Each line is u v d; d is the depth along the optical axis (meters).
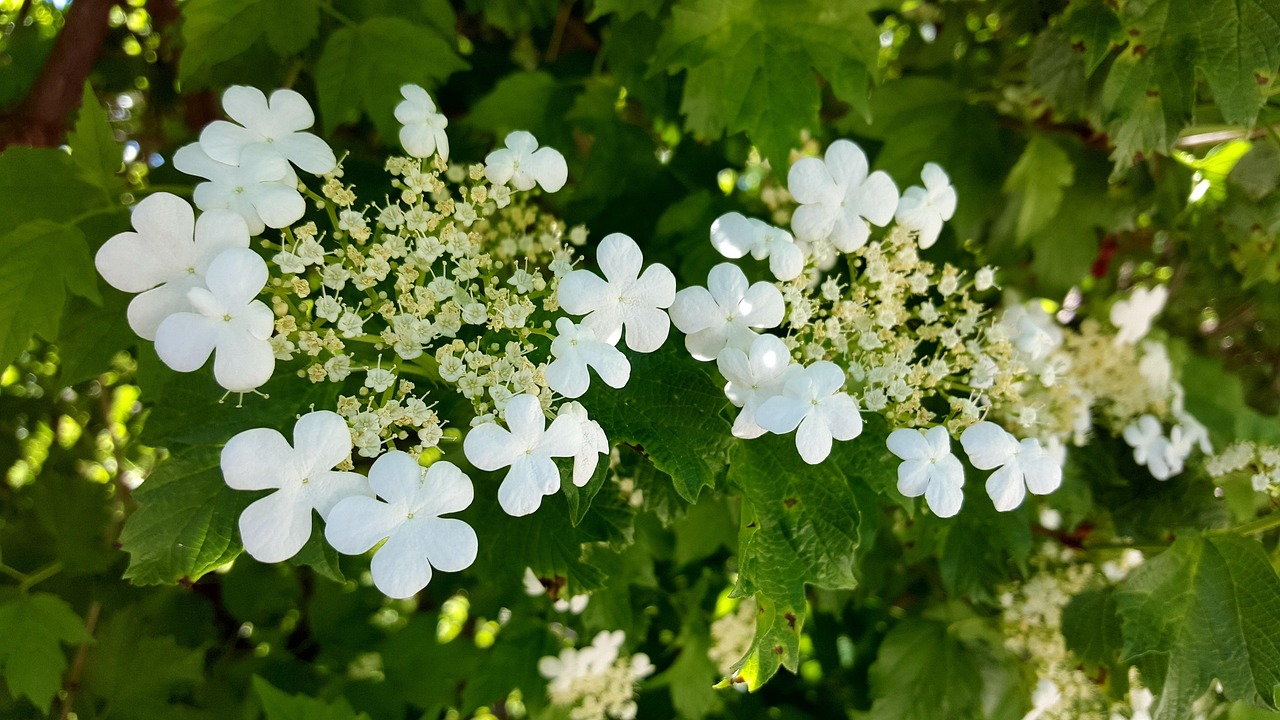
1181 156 0.23
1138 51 0.17
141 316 0.11
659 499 0.17
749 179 0.26
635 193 0.21
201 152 0.12
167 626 0.25
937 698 0.22
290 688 0.26
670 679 0.26
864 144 0.23
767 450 0.14
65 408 0.26
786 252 0.14
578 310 0.12
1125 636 0.17
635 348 0.12
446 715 0.28
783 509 0.13
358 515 0.11
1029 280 0.24
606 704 0.25
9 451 0.26
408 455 0.11
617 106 0.22
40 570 0.21
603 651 0.24
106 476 0.27
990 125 0.22
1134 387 0.22
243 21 0.18
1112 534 0.22
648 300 0.12
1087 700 0.21
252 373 0.11
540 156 0.14
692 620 0.26
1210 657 0.17
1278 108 0.21
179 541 0.12
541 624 0.25
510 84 0.21
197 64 0.18
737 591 0.13
